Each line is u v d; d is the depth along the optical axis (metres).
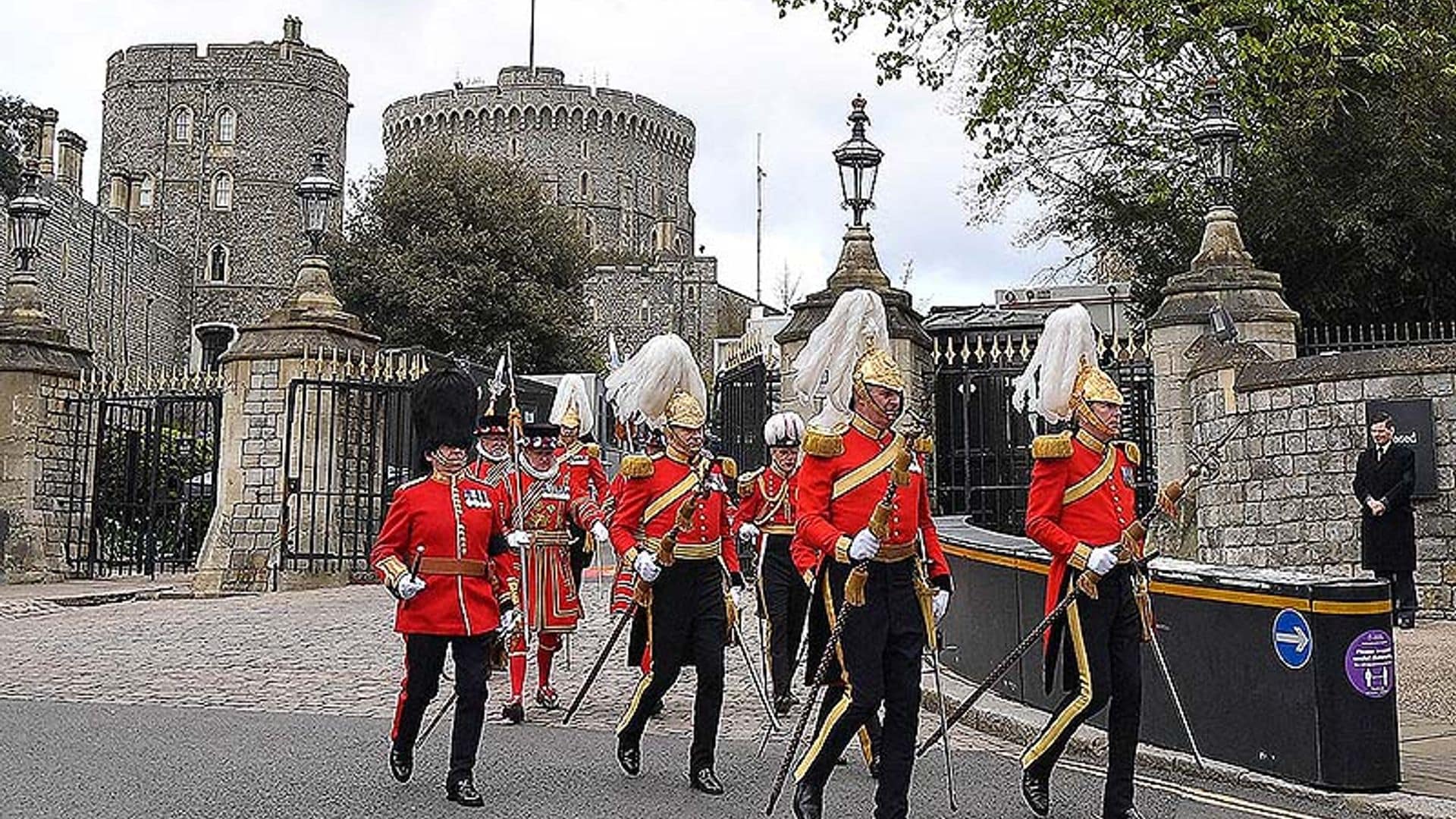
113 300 58.22
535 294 44.38
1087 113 25.72
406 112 88.00
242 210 69.25
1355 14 21.19
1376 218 22.61
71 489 20.67
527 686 10.62
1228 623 7.31
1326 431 14.21
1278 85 21.55
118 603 17.53
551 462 9.65
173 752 7.80
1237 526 14.91
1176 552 15.55
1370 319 23.81
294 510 18.66
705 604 7.21
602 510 9.09
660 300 77.75
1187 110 22.86
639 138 89.81
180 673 11.27
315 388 18.98
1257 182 23.11
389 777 7.22
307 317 19.39
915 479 6.20
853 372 6.41
